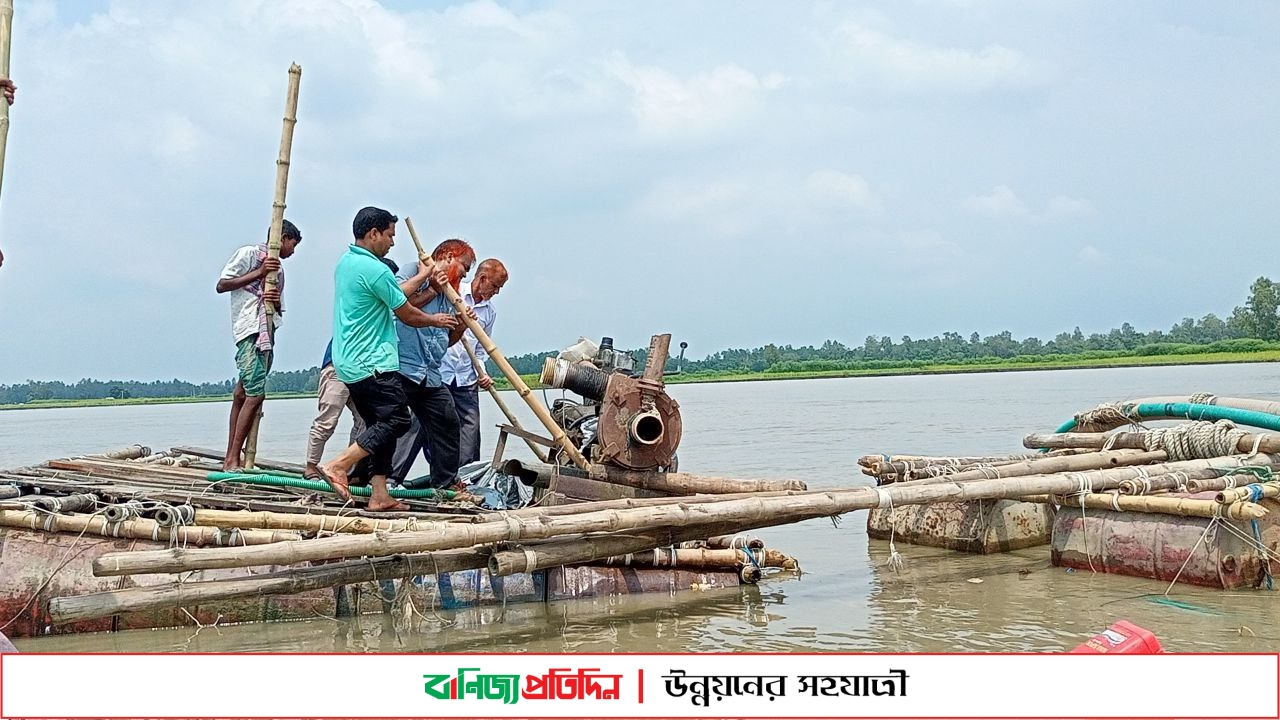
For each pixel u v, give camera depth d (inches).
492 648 253.4
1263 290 4178.2
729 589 315.9
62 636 264.1
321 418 349.1
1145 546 319.0
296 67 355.6
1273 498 308.5
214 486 330.0
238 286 353.7
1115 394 1704.0
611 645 254.4
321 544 249.6
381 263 302.4
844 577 334.0
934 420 1132.5
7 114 243.6
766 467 643.5
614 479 324.8
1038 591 309.0
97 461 388.8
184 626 270.8
